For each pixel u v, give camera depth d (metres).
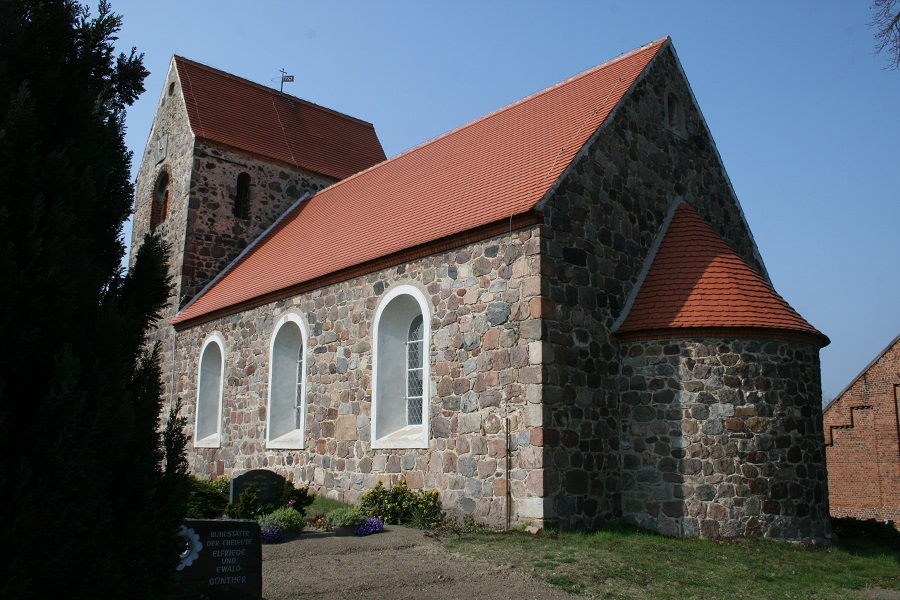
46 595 5.51
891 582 10.09
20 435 5.64
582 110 16.53
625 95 15.91
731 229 18.70
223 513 13.55
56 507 5.52
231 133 27.16
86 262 6.34
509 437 12.80
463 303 14.09
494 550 10.84
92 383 5.98
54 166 6.33
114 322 6.26
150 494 6.27
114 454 5.96
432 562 10.23
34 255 5.93
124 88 7.65
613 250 14.59
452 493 13.63
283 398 19.08
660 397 13.42
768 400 13.14
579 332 13.37
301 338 18.58
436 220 15.77
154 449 6.50
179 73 27.89
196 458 21.67
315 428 17.44
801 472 13.18
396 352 16.06
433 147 21.53
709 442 12.91
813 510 13.18
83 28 7.25
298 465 17.77
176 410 7.04
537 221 13.11
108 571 5.72
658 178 16.42
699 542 12.04
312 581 9.23
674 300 14.01
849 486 24.41
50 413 5.60
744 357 13.22
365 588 8.96
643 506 13.21
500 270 13.53
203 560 7.98
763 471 12.82
